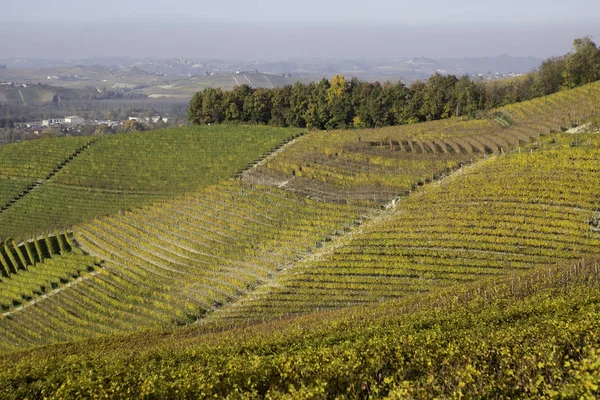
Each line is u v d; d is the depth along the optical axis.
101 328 44.66
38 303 51.84
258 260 50.53
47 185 86.00
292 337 26.39
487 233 45.59
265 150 85.94
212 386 18.31
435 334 20.98
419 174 62.75
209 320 41.69
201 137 97.94
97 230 65.69
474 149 70.50
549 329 19.30
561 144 59.72
